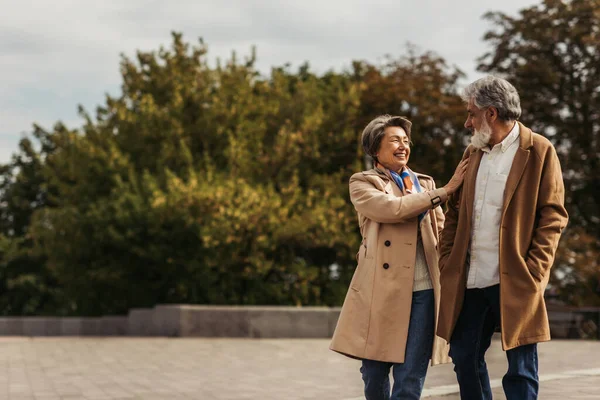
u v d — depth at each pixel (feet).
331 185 78.95
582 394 23.44
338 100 86.02
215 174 76.23
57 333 80.69
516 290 15.42
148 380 31.76
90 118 86.89
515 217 15.56
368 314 16.63
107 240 77.97
